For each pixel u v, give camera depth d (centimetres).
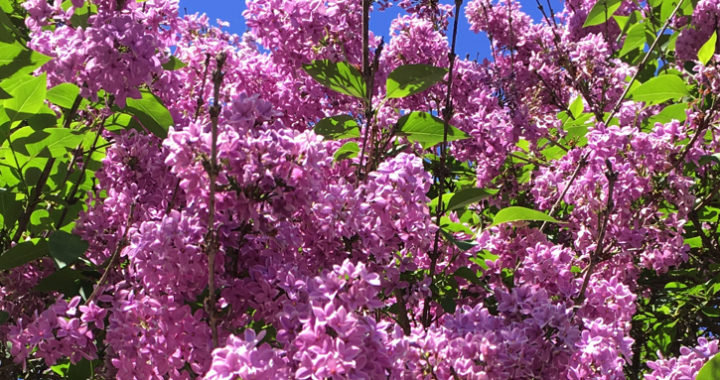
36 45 352
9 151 375
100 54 312
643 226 402
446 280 393
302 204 286
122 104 321
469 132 503
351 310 252
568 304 348
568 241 482
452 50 348
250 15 414
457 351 286
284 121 443
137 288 323
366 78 338
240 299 293
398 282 335
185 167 271
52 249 312
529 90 604
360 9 421
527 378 292
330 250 324
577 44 598
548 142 567
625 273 415
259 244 299
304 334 244
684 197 404
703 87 505
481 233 413
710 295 573
